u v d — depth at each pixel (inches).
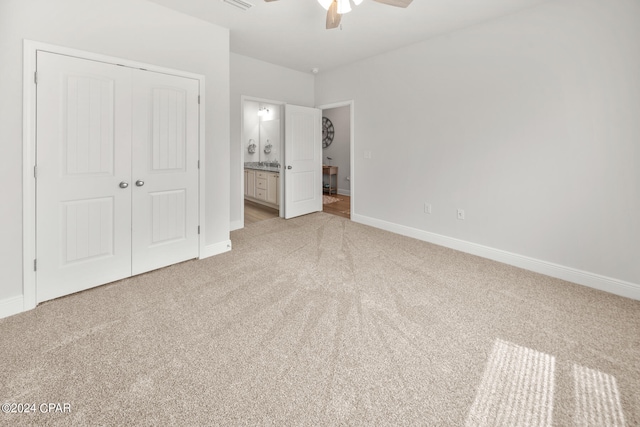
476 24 122.6
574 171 101.6
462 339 70.2
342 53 160.1
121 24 94.4
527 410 50.6
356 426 47.3
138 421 47.7
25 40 77.5
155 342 67.8
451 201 138.3
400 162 158.4
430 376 58.4
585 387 55.7
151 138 104.0
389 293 93.2
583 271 101.7
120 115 96.0
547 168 107.6
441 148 139.7
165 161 108.3
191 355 63.6
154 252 109.0
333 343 68.2
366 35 134.6
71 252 89.4
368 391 54.5
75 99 86.7
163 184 108.8
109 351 64.4
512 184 117.3
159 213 108.9
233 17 114.7
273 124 287.7
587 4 95.3
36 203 82.0
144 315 79.2
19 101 77.7
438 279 104.4
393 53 155.5
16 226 79.4
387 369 60.1
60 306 83.4
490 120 121.6
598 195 97.2
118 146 96.3
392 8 109.4
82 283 92.4
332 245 142.2
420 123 147.3
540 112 107.7
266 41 141.4
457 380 57.4
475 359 63.4
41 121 81.4
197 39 114.5
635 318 80.0
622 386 55.9
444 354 64.8
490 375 58.7
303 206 205.8
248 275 106.3
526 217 114.4
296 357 63.4
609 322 78.0
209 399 52.3
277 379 57.2
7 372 57.6
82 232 91.1
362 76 172.9
